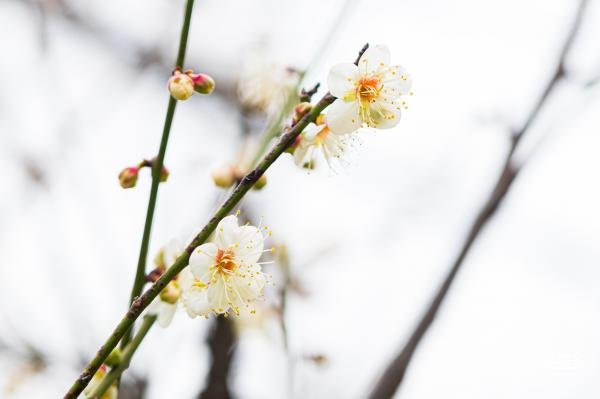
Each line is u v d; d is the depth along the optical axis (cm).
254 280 57
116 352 56
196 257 55
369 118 57
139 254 56
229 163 60
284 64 66
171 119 56
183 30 56
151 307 57
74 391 53
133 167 58
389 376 69
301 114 56
